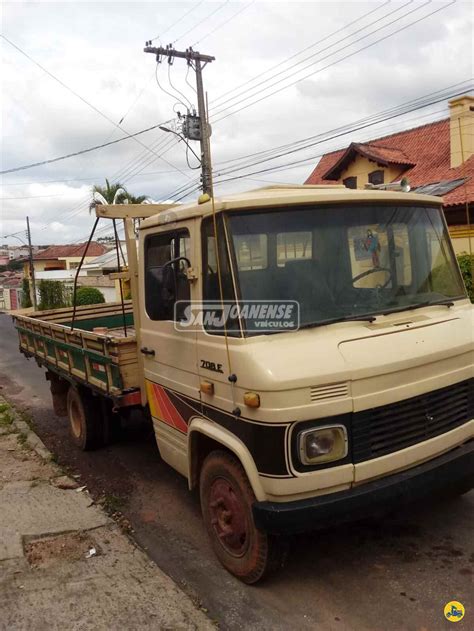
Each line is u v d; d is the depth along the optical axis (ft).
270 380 10.46
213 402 12.37
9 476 19.27
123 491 18.52
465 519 14.79
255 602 11.93
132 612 11.34
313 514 10.59
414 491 11.54
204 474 13.32
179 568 13.50
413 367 11.64
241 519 12.28
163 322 14.46
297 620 11.27
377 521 14.93
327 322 11.83
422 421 12.00
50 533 14.90
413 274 13.73
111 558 13.57
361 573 12.71
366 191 13.26
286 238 12.10
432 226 14.44
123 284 20.24
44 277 148.05
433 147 71.97
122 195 109.70
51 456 21.44
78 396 22.30
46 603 11.68
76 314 30.01
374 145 75.92
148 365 15.70
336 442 10.84
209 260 12.39
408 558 13.17
